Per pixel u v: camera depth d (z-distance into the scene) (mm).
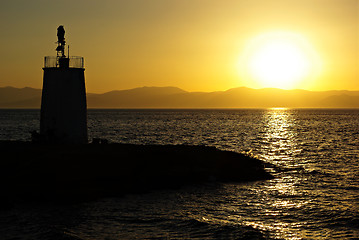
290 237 21328
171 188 32156
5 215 24000
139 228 22344
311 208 27031
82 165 33688
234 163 41500
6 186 28656
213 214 25359
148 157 38656
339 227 23141
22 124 149000
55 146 39719
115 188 30375
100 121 183875
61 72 41250
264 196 30469
